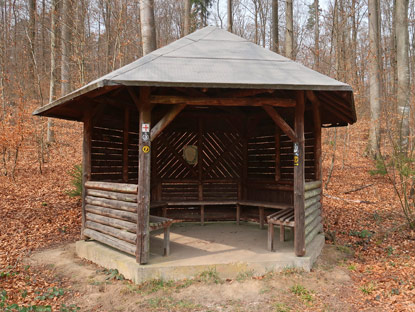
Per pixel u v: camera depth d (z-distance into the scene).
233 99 4.26
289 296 3.63
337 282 4.06
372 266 4.72
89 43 14.01
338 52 10.69
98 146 5.43
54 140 13.46
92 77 14.91
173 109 4.14
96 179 5.40
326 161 14.20
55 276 4.35
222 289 3.75
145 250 4.07
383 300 3.56
